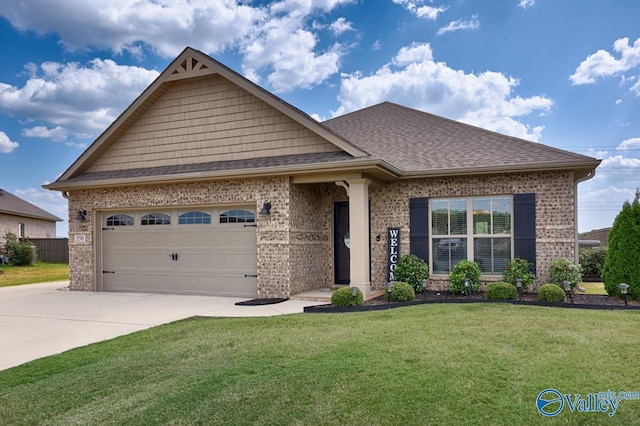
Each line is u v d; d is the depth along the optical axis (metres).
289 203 11.73
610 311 8.52
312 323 7.97
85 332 8.23
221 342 6.81
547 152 11.49
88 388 5.22
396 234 12.26
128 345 7.02
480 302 9.70
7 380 5.60
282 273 11.67
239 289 12.43
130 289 13.85
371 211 12.67
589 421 4.10
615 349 5.83
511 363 5.37
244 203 12.27
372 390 4.71
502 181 11.48
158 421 4.29
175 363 5.92
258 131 12.69
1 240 29.66
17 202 33.06
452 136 13.87
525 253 11.20
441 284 11.95
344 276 13.52
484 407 4.34
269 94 12.30
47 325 8.90
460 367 5.26
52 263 28.73
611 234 10.53
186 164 13.40
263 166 11.70
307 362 5.63
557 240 10.99
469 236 11.83
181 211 13.27
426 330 6.96
